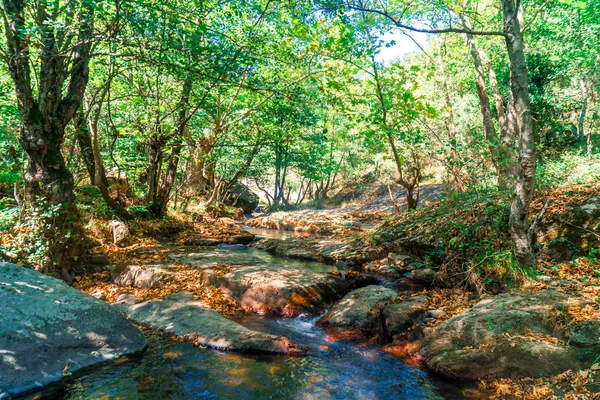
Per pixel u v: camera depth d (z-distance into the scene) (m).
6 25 5.73
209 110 12.81
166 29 6.92
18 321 4.13
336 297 6.92
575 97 21.03
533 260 5.91
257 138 14.83
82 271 7.48
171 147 12.70
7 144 8.89
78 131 9.16
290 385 4.01
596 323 4.00
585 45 14.88
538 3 13.12
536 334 4.21
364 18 8.29
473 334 4.53
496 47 15.41
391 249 9.48
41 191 6.50
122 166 12.08
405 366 4.49
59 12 5.92
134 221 11.51
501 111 12.16
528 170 5.48
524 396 3.46
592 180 8.27
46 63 6.27
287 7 9.51
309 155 26.28
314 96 11.04
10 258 6.08
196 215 16.69
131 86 10.16
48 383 3.86
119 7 6.11
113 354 4.47
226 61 7.33
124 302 6.30
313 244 12.02
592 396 3.11
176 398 3.70
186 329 5.28
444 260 7.56
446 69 17.00
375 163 24.11
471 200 8.62
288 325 5.80
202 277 7.37
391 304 5.91
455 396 3.74
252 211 27.45
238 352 4.76
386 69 9.97
